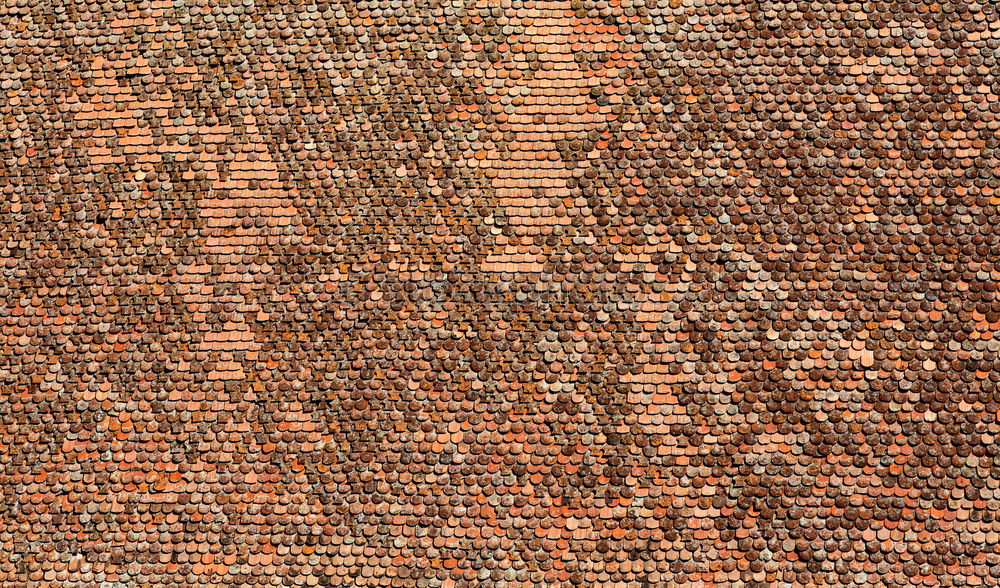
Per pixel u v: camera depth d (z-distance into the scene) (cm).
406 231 955
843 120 958
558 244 943
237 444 919
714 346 913
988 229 923
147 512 910
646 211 945
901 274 919
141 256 969
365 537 891
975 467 875
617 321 923
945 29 974
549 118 976
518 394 912
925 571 858
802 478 883
